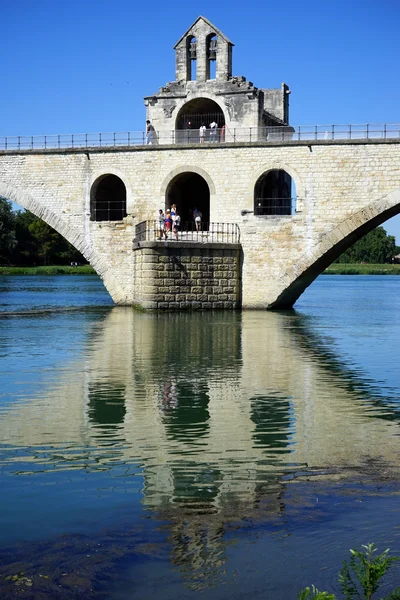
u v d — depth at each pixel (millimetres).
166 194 48500
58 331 35125
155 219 48750
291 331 36094
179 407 18656
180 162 48000
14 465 13758
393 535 10375
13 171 51531
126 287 49594
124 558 9766
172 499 11906
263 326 37875
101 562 9648
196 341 31391
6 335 33469
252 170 46344
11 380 22172
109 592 8938
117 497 12016
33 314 44781
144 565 9570
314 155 44781
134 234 49125
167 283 44875
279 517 11062
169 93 50781
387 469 13461
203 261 45594
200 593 8906
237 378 22797
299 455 14422
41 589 8992
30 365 24953
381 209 43500
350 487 12422
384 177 43344
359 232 46375
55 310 47969
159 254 44531
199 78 50156
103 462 13961
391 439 15688
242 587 9039
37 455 14406
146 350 28578
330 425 16906
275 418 17547
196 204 55469
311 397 20031
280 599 8766
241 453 14578
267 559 9711
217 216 47156
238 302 46875
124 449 14844
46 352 28000
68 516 11188
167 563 9617
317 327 38438
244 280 46688
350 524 10773
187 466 13680
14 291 73312
